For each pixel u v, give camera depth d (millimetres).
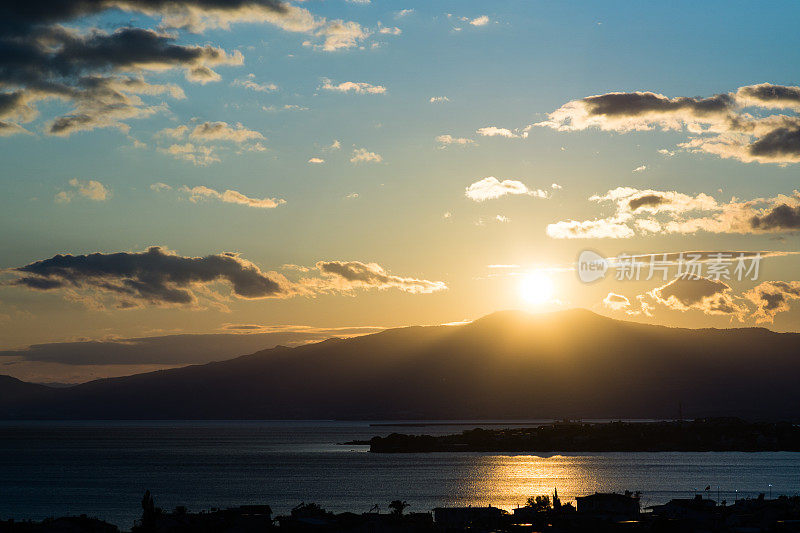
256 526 141875
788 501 172250
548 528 138375
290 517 148625
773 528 134875
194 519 146625
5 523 138625
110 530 143250
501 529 139875
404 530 139250
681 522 137625
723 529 136625
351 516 147625
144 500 143125
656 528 134375
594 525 138750
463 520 155375
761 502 166375
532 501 180125
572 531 137375
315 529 138250
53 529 137125
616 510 157250
